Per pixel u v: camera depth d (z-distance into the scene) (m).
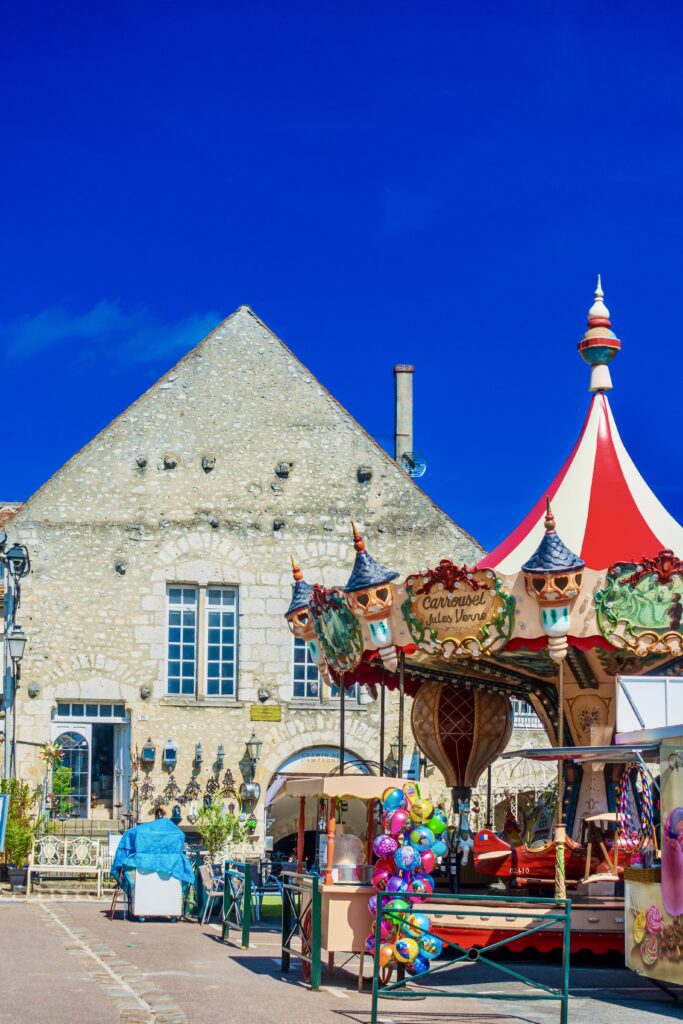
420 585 15.55
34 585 26.89
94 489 27.44
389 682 19.72
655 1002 12.12
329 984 12.68
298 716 27.55
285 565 27.86
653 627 14.83
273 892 21.48
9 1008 10.30
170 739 26.94
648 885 11.91
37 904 21.41
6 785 24.38
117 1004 10.75
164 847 19.05
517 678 18.25
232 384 28.33
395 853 12.27
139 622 27.16
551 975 14.07
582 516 17.70
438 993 11.11
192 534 27.61
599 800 17.22
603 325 18.84
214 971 13.27
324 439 28.44
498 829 27.89
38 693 26.55
